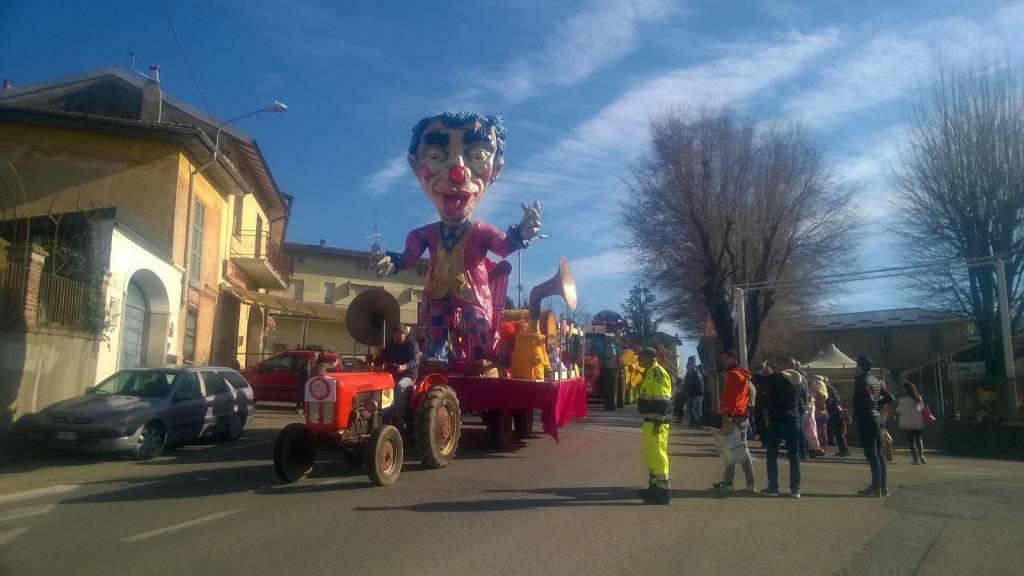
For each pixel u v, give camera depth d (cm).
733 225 2714
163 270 1802
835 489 966
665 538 667
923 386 2050
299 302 2647
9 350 1198
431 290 1280
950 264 1977
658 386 830
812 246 2803
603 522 724
